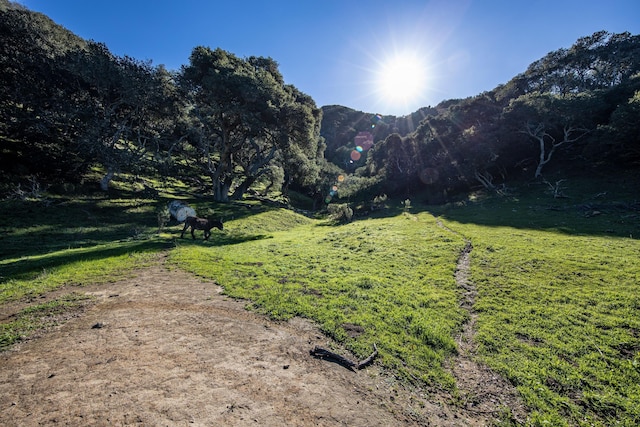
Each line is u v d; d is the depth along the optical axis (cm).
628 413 717
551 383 825
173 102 4647
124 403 588
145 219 3419
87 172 4325
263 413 604
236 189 5547
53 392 612
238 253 2103
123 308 1063
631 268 1720
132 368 708
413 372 834
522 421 697
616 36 7306
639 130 4344
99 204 3516
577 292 1431
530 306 1302
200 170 6419
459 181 6347
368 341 959
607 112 5716
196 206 4284
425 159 7088
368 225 3738
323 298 1280
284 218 4650
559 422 684
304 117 4731
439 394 768
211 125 5062
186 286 1333
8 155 3753
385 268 1831
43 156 3934
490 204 4834
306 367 799
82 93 4334
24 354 757
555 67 7662
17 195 3073
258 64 5862
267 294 1280
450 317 1197
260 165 5600
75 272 1466
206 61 4428
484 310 1280
